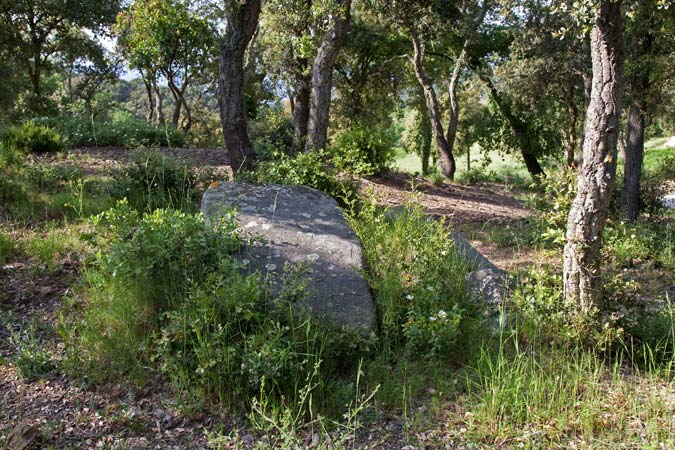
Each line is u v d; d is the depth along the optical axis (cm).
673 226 1066
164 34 1916
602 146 426
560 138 2641
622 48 414
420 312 455
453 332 423
